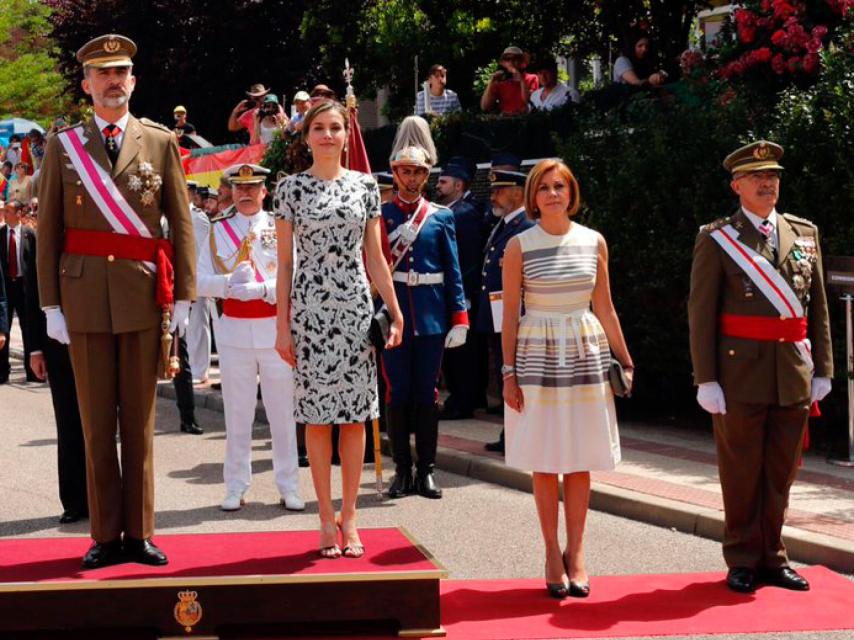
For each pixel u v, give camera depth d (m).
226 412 10.20
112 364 7.21
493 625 6.98
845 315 11.14
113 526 7.03
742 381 7.65
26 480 11.57
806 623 6.98
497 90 17.16
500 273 11.79
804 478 10.26
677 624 6.97
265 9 29.67
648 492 9.91
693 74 13.99
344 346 7.43
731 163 7.84
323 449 7.32
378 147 19.12
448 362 14.16
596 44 19.69
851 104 11.16
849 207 11.16
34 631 6.72
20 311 19.64
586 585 7.59
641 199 12.78
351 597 6.72
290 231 7.59
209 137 30.84
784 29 12.94
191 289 7.48
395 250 10.52
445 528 9.47
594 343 7.59
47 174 7.23
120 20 29.78
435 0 22.17
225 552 7.25
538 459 7.50
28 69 49.75
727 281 7.77
